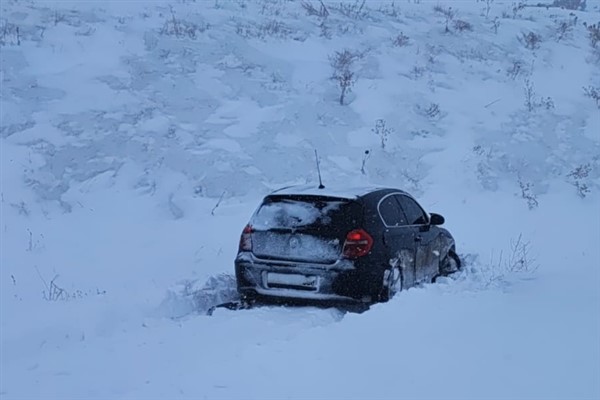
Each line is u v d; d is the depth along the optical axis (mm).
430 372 5422
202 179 14391
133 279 10172
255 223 8320
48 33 17859
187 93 16906
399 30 23312
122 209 13266
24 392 5398
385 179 15672
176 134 15469
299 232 8062
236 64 18484
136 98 16297
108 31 18531
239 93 17359
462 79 20703
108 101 15945
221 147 15320
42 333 7113
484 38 23969
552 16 28734
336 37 21453
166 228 12789
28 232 11922
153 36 18797
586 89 21281
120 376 5699
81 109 15492
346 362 5715
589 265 10609
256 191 14383
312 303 8086
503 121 18812
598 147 18469
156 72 17375
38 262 10836
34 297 9133
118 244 11914
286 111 16938
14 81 15805
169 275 10422
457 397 4906
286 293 7984
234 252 11812
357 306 8203
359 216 8062
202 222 13156
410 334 6441
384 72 19938
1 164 13500
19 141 14258
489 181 16188
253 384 5301
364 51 20844
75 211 12969
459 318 6961
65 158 14164
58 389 5441
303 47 20219
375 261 7996
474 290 8445
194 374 5605
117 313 7852
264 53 19312
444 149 17078
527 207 15219
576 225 14211
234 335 6797
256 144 15688
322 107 17562
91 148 14555
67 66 16828
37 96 15547
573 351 5844
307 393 5074
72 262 10961
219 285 9328
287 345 6238
